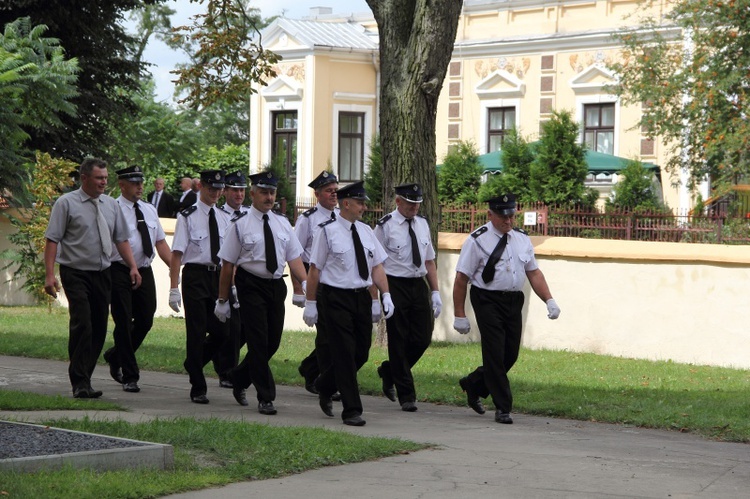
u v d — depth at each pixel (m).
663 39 32.72
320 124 43.78
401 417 11.78
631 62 34.72
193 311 12.48
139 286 13.09
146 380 14.20
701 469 9.10
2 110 21.39
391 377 12.63
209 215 12.80
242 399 12.24
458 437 10.42
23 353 16.47
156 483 7.77
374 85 44.72
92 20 32.28
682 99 31.81
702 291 17.08
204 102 21.84
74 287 12.16
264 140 45.47
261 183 11.64
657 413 11.73
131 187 13.38
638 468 9.08
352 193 11.30
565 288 18.42
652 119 31.81
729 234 22.08
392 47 18.28
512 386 13.93
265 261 11.62
